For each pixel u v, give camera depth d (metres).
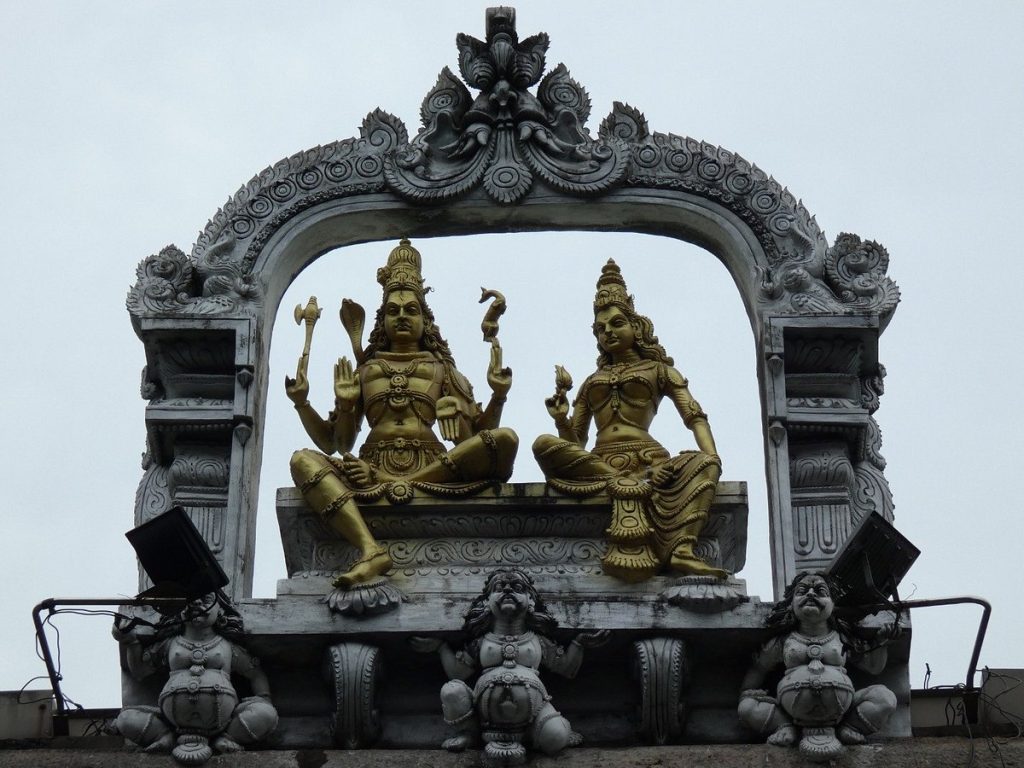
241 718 13.31
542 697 13.10
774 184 15.58
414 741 13.57
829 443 14.92
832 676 13.14
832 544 14.59
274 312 15.56
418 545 14.26
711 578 13.62
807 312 14.97
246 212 15.49
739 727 13.59
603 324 15.11
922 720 14.12
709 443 14.48
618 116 15.86
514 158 15.76
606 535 14.04
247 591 14.48
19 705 14.06
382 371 14.93
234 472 14.65
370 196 15.70
